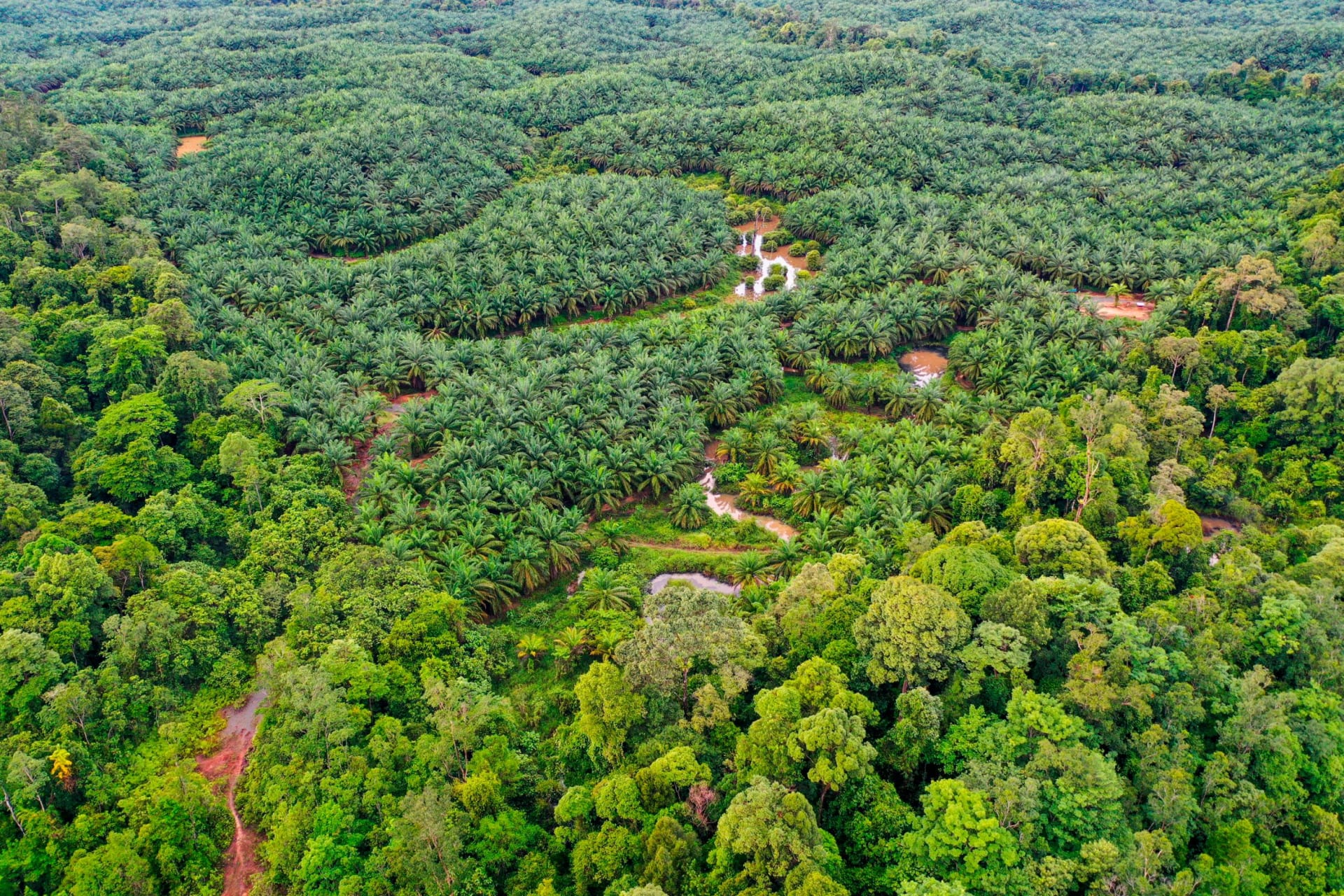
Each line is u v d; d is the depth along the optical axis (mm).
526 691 82250
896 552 92062
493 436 110062
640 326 144125
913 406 124938
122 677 75125
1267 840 57406
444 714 69750
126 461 98062
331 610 83188
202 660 79562
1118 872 52375
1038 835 55250
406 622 80688
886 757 62344
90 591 77688
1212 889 53438
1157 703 63344
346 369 134625
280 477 103375
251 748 74188
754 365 131250
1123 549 87688
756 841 52875
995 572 73438
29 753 65750
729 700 68938
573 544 100062
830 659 69500
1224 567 79062
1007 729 60188
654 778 60875
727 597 84000
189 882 62094
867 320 144375
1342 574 77750
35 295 131125
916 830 56625
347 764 67000
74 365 119750
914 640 65125
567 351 135625
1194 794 59312
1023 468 98500
